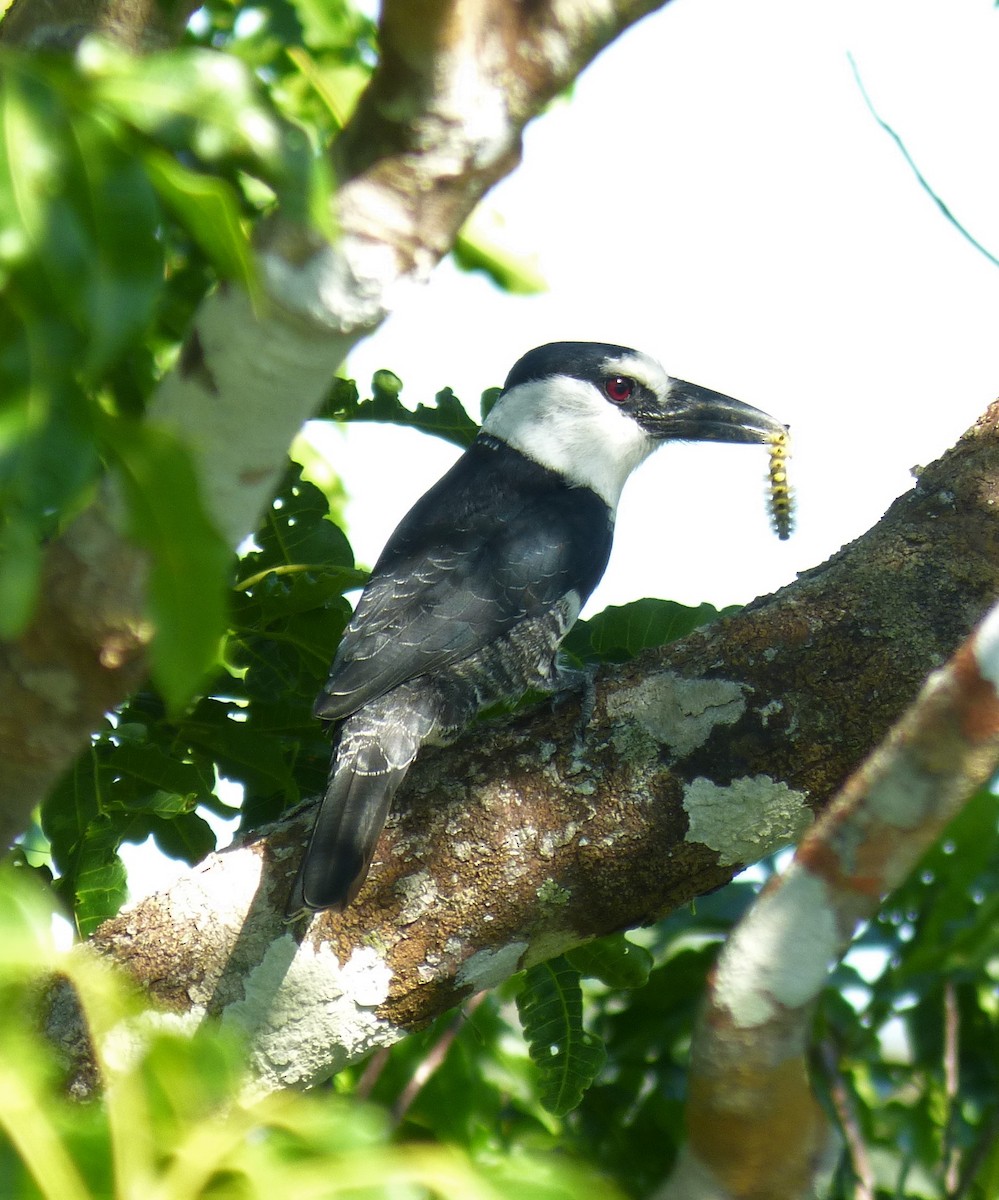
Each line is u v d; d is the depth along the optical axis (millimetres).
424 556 8312
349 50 7781
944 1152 7512
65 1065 5621
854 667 6316
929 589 6453
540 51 3717
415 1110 7988
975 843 7207
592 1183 2609
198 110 2693
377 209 3744
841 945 4199
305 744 7770
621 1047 8602
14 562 2594
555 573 8562
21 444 2598
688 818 6234
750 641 6430
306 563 7527
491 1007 8359
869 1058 8367
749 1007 4172
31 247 2561
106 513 3766
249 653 7641
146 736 7168
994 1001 8242
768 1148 4195
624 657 7812
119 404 5621
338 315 3785
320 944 6074
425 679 7934
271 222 3781
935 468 6863
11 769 4250
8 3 7496
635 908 6309
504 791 6281
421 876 6172
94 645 3957
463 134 3717
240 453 4027
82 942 6168
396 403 7855
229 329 3854
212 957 6039
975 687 4047
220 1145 2447
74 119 2641
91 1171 2408
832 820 4203
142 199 2633
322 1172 2457
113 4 6016
